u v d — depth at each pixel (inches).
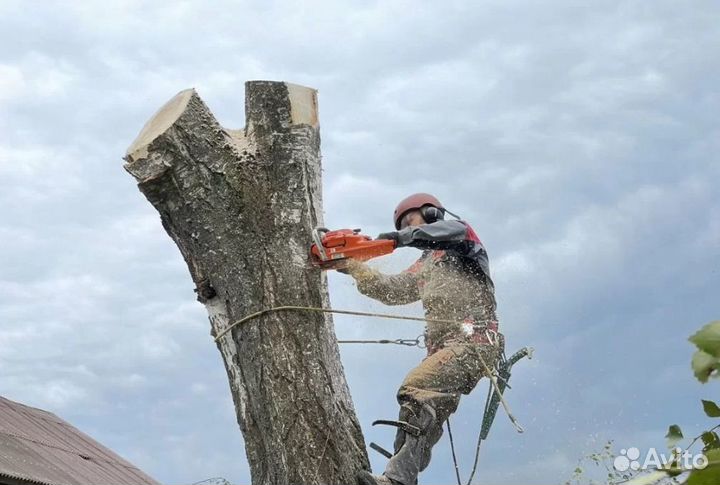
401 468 239.1
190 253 238.7
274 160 236.4
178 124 231.3
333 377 233.6
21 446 403.9
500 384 252.1
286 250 232.5
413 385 245.1
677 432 60.9
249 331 230.1
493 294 257.1
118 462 480.4
